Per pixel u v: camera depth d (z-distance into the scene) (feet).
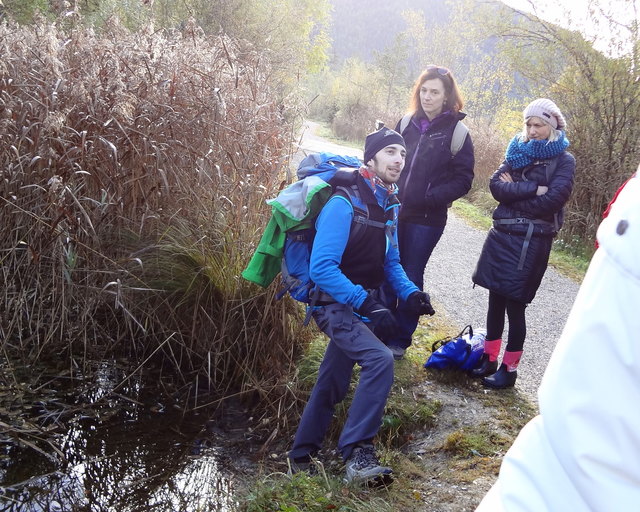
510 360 13.39
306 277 10.12
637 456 2.71
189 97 15.83
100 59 16.26
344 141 82.23
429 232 13.26
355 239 9.77
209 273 14.30
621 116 30.40
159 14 46.03
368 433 9.89
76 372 14.25
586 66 31.45
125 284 14.79
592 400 2.78
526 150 12.43
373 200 9.84
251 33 49.96
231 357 14.33
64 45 16.92
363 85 96.63
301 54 59.16
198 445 12.51
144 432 12.76
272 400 13.51
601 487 2.72
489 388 13.47
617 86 30.25
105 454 12.00
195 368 14.71
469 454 11.10
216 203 14.60
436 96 12.75
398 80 98.32
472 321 18.12
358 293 9.39
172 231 14.67
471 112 61.41
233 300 14.10
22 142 14.94
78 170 14.67
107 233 14.89
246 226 14.42
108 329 15.23
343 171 9.83
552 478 3.01
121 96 14.47
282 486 10.02
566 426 2.85
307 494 9.59
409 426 12.15
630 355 2.69
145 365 14.73
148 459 11.96
